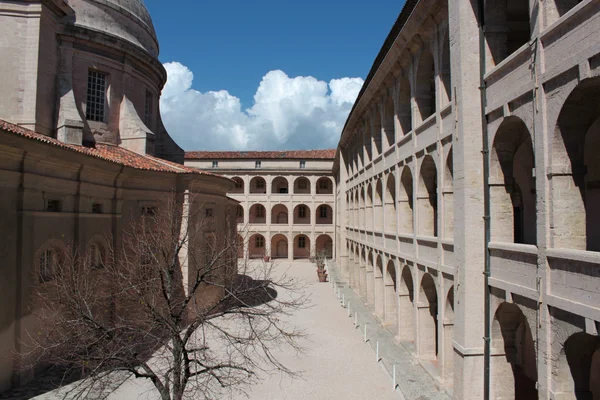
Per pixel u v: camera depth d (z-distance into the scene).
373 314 30.66
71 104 27.27
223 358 21.02
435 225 20.17
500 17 14.30
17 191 17.61
